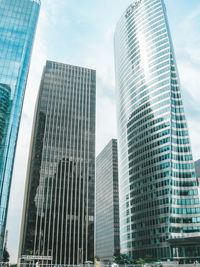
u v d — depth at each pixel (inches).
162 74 5506.9
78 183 5022.1
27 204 4827.8
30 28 4013.3
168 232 4276.6
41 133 5315.0
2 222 2802.7
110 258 7696.9
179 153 4825.3
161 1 6382.9
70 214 4699.8
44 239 4382.4
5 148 3112.7
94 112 5915.4
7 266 2677.2
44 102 5654.5
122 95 6958.7
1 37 3777.1
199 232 4210.1
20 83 3545.8
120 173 6594.5
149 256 4252.0
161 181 4763.8
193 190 4515.3
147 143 5398.6
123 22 7573.8
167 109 5132.9
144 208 5059.1
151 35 6146.7
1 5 4057.6
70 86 6038.4
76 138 5477.4
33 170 4918.8
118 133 7071.9
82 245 4515.3
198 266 2689.5
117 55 7721.5
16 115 3363.7
